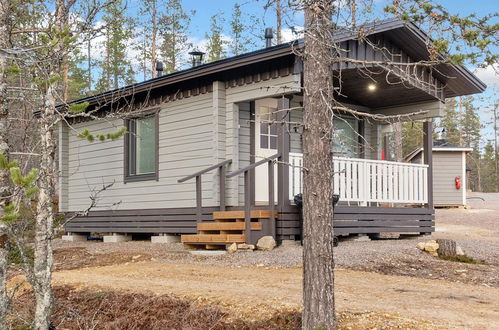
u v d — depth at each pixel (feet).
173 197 39.14
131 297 21.54
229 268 27.40
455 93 41.22
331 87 16.61
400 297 20.52
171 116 39.68
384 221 36.22
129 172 42.80
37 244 17.72
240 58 32.53
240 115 36.65
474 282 24.85
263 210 31.83
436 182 79.00
